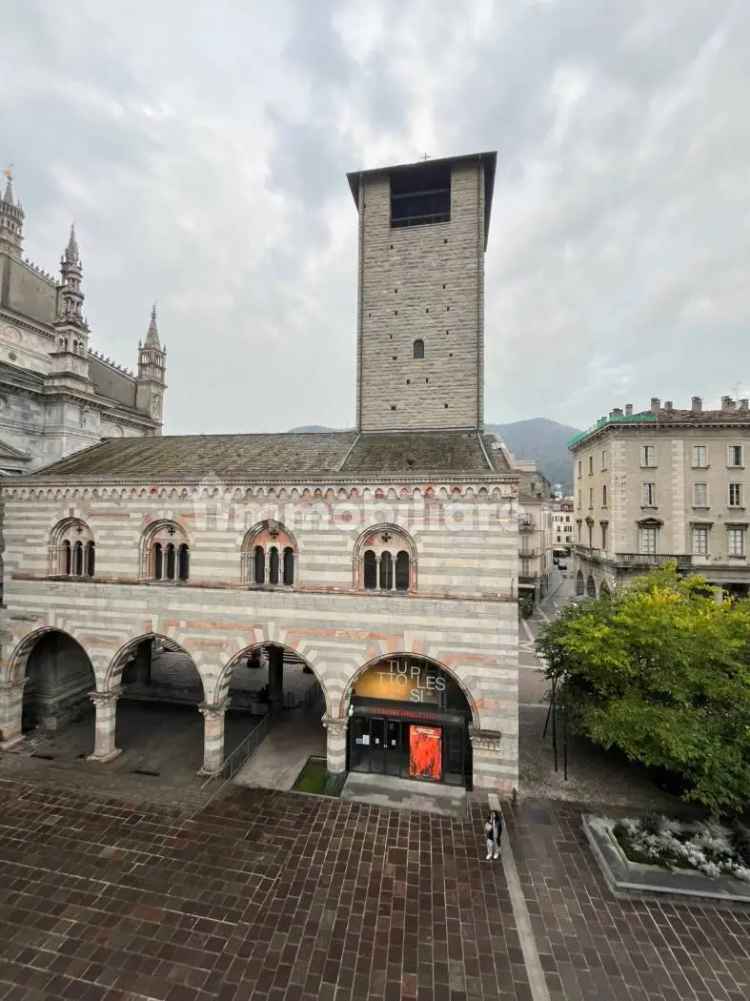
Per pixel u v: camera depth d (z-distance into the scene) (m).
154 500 26.41
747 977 13.98
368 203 38.31
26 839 19.61
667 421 56.88
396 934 15.25
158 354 59.28
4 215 43.38
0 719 27.73
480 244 36.38
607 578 59.84
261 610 24.83
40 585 27.50
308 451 30.44
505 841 19.88
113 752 26.80
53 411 38.41
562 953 14.68
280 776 25.02
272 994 13.23
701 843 19.02
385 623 23.58
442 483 23.34
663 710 21.47
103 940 14.88
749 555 55.81
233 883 17.34
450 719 24.75
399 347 37.34
